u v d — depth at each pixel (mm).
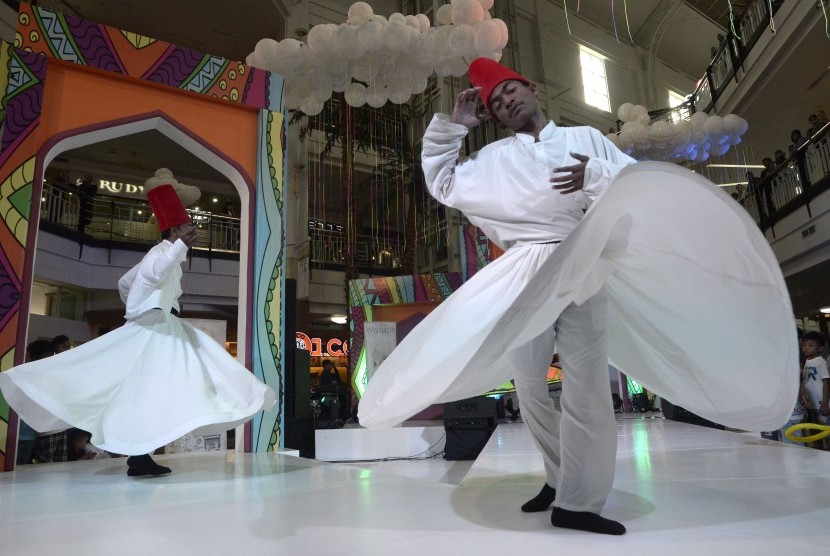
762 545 1246
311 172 14344
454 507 1869
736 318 1499
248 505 2074
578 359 1460
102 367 2863
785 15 9570
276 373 4684
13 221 3803
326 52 6688
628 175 1159
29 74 4023
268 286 4801
